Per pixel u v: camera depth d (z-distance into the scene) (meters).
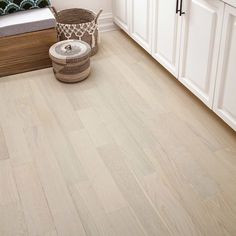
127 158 2.09
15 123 2.37
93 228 1.73
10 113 2.46
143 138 2.23
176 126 2.31
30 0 2.88
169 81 2.74
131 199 1.86
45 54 2.88
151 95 2.60
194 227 1.71
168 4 2.43
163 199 1.85
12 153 2.15
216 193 1.87
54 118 2.40
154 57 2.85
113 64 2.96
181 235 1.68
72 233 1.71
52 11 3.03
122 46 3.21
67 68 2.63
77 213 1.80
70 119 2.39
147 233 1.70
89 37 2.98
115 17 3.38
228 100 2.12
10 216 1.80
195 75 2.38
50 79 2.80
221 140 2.20
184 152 2.12
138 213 1.79
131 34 3.14
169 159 2.08
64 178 1.98
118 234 1.70
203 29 2.16
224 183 1.92
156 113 2.43
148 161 2.07
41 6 2.95
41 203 1.85
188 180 1.95
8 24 2.69
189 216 1.76
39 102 2.55
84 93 2.63
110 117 2.40
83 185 1.94
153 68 2.90
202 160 2.06
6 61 2.80
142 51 3.13
